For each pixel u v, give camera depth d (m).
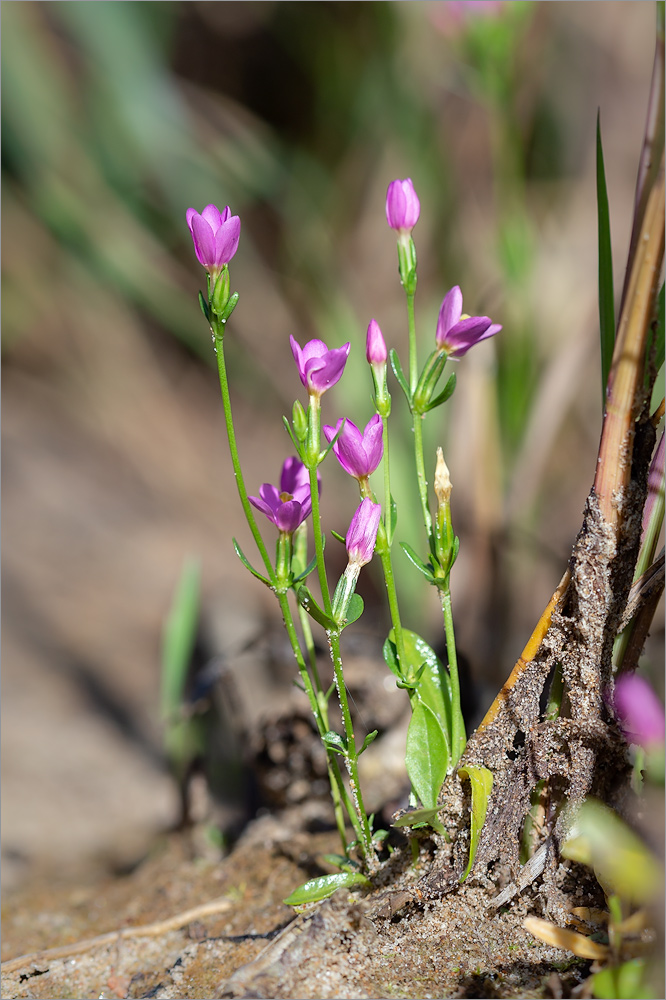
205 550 0.75
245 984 0.36
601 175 0.37
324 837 0.41
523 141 0.75
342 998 0.36
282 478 0.38
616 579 0.36
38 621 0.66
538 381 0.56
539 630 0.37
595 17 0.76
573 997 0.36
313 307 0.74
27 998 0.39
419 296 0.75
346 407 0.64
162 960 0.39
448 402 0.53
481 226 0.73
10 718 0.56
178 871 0.42
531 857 0.37
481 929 0.37
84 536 0.75
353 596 0.37
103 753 0.53
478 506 0.49
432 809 0.36
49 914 0.42
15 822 0.46
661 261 0.36
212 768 0.44
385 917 0.37
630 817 0.36
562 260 0.66
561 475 0.68
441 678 0.38
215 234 0.36
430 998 0.36
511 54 0.49
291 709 0.43
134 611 0.68
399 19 0.73
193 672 0.55
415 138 0.73
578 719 0.37
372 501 0.37
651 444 0.36
